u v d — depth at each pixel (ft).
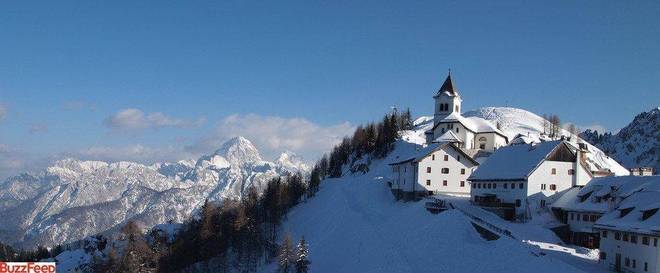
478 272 246.47
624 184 287.89
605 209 279.28
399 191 457.68
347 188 561.43
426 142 652.48
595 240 286.66
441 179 428.15
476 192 389.39
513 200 350.64
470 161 432.66
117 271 387.75
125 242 486.79
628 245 225.76
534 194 337.31
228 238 437.58
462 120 618.44
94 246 572.51
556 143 346.95
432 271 265.75
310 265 343.26
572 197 323.37
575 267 212.23
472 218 319.06
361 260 321.32
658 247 206.18
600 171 409.90
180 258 411.34
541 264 223.51
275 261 397.39
